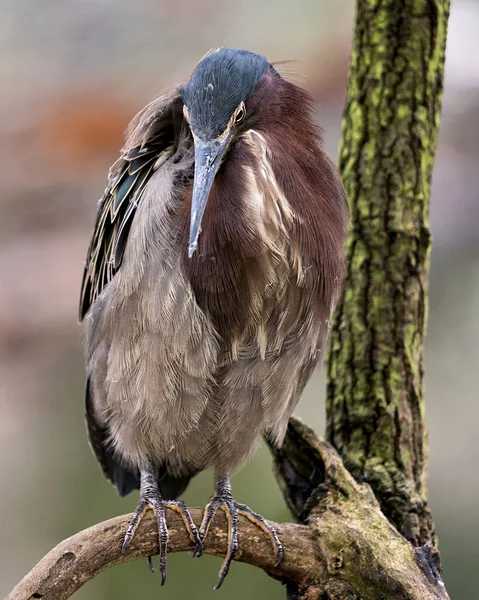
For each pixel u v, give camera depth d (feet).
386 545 27.35
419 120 31.12
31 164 40.29
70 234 39.99
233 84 27.86
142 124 28.99
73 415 42.65
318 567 27.61
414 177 31.27
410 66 30.91
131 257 28.37
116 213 29.73
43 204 40.16
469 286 41.75
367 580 27.09
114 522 26.81
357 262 31.50
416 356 31.50
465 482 42.11
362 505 28.73
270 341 28.81
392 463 30.78
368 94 31.32
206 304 28.07
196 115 27.58
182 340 28.17
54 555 25.26
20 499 43.83
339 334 31.78
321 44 41.37
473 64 42.01
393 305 31.24
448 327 42.47
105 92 41.50
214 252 27.63
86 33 42.57
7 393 40.40
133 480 34.32
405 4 30.73
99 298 30.37
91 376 31.37
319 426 43.78
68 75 41.88
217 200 27.68
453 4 42.73
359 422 31.17
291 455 31.30
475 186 41.06
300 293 28.55
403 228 31.17
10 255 39.45
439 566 27.27
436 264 41.60
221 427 30.19
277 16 42.60
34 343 39.50
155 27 42.98
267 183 27.66
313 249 28.43
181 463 32.09
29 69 41.83
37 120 40.68
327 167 29.53
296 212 28.14
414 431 31.22
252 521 28.02
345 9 41.75
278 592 41.81
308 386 44.42
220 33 42.88
